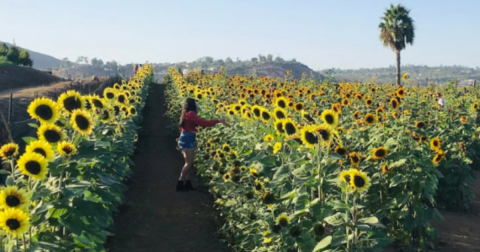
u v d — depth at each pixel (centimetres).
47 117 406
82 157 432
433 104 1422
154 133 1769
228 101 1334
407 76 1523
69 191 372
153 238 727
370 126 840
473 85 2439
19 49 6231
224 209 758
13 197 316
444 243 761
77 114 439
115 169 729
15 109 1827
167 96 2772
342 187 448
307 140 477
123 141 888
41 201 375
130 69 17500
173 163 1306
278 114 677
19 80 4138
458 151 945
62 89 2995
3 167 479
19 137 1168
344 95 1237
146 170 1205
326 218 436
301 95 1376
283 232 472
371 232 435
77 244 415
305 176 482
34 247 339
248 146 772
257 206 584
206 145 1033
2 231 327
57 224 397
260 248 543
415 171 681
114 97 887
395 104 849
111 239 711
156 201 927
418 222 683
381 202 707
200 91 1434
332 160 484
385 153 617
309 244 452
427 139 752
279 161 618
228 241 706
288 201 509
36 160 349
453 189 937
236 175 667
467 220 891
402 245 716
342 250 424
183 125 997
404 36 4525
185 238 732
